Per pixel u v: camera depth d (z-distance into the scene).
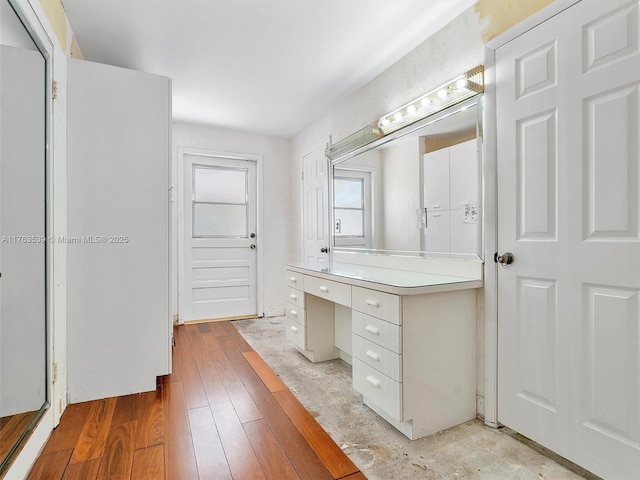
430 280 1.89
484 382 1.85
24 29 1.54
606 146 1.34
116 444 1.64
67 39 2.06
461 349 1.84
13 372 1.52
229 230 4.28
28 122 1.64
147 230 2.27
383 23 2.09
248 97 3.19
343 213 3.11
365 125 2.89
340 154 3.15
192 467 1.48
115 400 2.11
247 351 3.04
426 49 2.23
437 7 1.94
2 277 1.47
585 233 1.42
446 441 1.68
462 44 1.97
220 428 1.79
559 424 1.51
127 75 2.23
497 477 1.43
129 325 2.21
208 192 4.17
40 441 1.58
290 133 4.30
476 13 1.88
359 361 1.99
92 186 2.13
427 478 1.42
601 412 1.37
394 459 1.55
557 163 1.51
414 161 2.29
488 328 1.82
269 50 2.40
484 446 1.64
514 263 1.70
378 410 1.93
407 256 2.37
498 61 1.76
